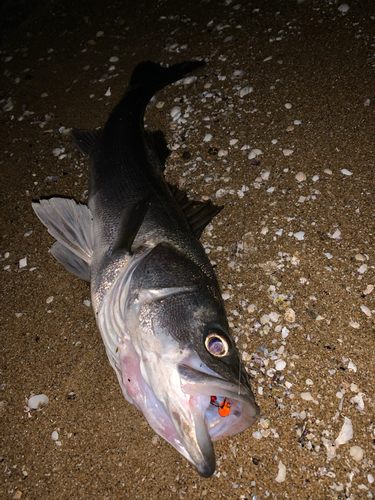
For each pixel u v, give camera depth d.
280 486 0.35
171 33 0.67
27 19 0.78
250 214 0.48
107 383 0.41
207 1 0.69
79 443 0.39
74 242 0.44
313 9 0.62
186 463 0.37
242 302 0.43
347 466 0.35
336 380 0.39
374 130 0.51
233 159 0.52
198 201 0.50
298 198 0.48
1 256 0.51
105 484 0.37
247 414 0.31
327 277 0.43
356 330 0.41
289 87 0.56
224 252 0.46
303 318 0.42
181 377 0.30
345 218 0.46
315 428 0.37
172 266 0.36
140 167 0.47
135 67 0.65
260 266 0.45
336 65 0.56
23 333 0.45
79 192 0.54
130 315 0.35
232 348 0.32
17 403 0.42
